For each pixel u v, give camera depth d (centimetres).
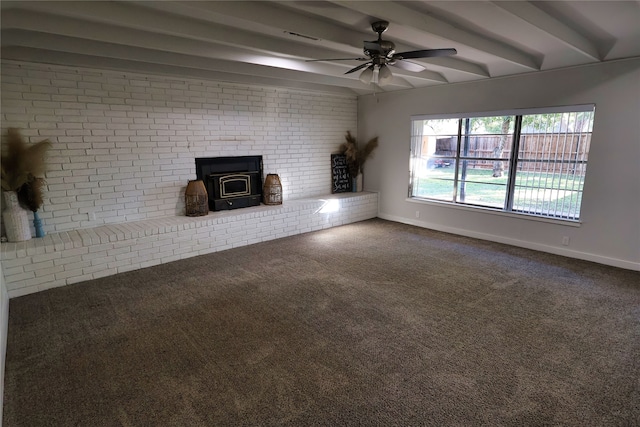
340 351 254
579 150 424
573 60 399
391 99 623
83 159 413
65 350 259
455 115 535
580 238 436
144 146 453
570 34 322
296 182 617
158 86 454
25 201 383
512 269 407
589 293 342
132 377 229
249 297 343
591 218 423
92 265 388
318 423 190
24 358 249
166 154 471
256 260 448
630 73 374
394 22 273
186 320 300
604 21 308
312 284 372
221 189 521
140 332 282
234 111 525
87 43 342
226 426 189
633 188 389
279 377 227
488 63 448
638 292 342
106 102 420
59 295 350
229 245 495
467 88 515
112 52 357
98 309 321
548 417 192
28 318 305
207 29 306
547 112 439
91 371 235
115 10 259
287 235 558
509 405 201
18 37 308
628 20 304
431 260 441
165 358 249
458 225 562
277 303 329
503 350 253
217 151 517
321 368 236
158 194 472
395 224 632
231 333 279
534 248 479
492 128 507
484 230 530
